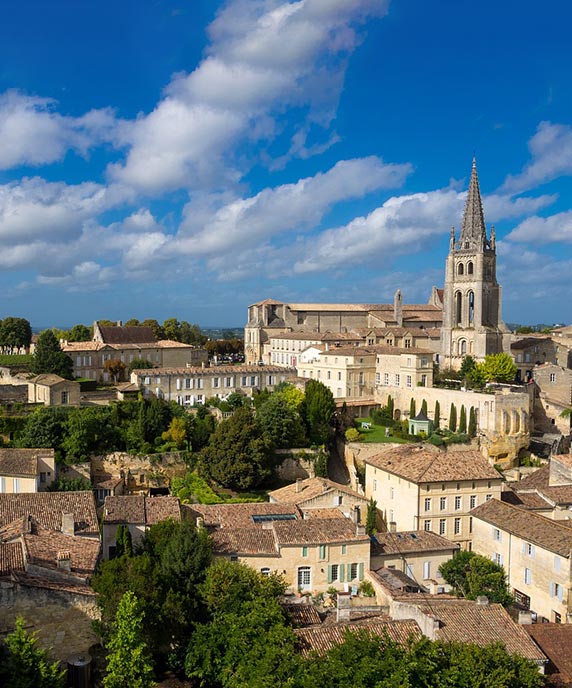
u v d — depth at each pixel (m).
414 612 62.06
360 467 137.38
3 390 135.00
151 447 122.94
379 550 85.38
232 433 118.31
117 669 49.16
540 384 173.25
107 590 56.28
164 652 60.53
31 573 56.50
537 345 196.50
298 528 82.56
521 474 136.12
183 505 94.25
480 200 196.25
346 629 54.44
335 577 81.00
